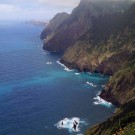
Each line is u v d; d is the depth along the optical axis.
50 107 135.25
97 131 96.75
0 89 162.88
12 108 134.88
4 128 115.19
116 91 142.62
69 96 149.88
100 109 132.62
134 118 85.00
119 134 68.25
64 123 118.19
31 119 122.75
